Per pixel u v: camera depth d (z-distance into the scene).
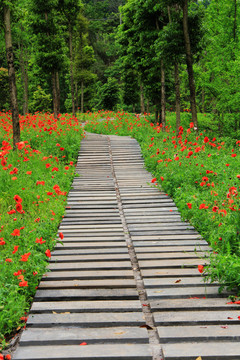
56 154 14.14
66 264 4.93
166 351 2.90
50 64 21.95
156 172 11.51
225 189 6.94
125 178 11.57
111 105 52.84
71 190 10.08
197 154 11.26
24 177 9.32
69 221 7.21
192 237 6.09
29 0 20.55
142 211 7.90
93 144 16.80
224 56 20.98
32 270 4.21
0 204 7.59
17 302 3.51
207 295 3.95
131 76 40.50
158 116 27.78
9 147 9.42
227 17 21.67
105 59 71.69
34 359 2.81
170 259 5.12
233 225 4.96
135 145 16.66
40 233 5.61
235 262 4.03
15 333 3.35
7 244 5.36
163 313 3.55
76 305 3.72
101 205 8.47
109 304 3.74
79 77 44.22
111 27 78.06
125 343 3.08
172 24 16.41
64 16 26.36
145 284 4.22
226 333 3.14
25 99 32.97
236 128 21.36
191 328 3.26
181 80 30.30
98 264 4.93
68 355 2.86
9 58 12.38
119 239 6.02
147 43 21.52
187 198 7.50
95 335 3.15
